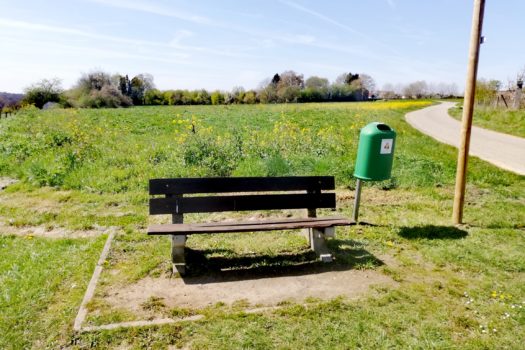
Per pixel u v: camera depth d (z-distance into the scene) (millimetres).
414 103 59188
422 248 4816
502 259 4453
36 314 3307
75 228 5480
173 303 3557
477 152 13078
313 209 5000
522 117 22484
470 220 5879
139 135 14914
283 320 3262
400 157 10227
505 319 3293
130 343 2969
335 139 12078
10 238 5051
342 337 3043
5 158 9555
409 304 3523
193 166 8945
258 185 4773
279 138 11398
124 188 7543
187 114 27375
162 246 4797
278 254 4676
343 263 4418
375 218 5984
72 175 8000
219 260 4492
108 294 3674
